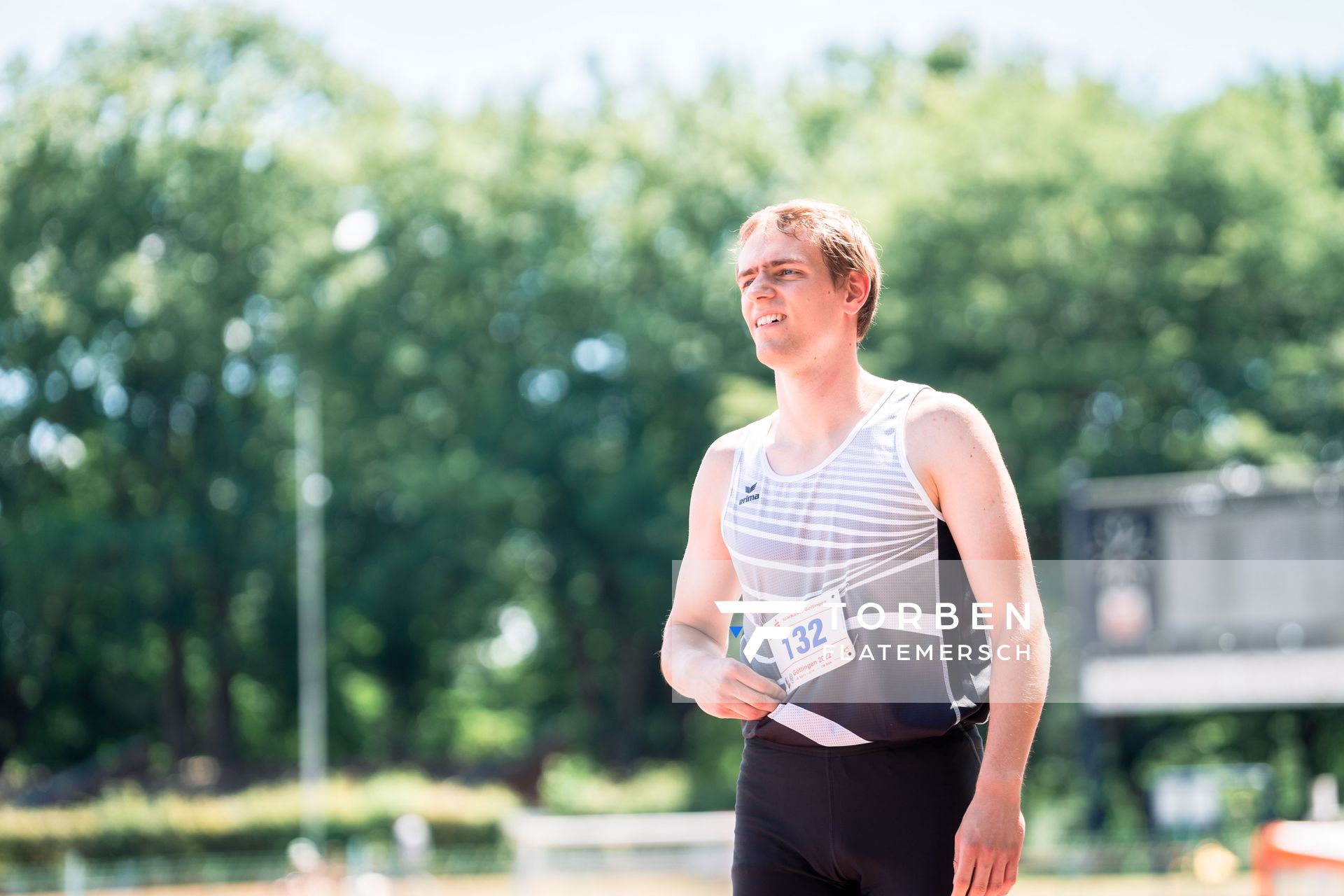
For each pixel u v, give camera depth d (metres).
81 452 147.00
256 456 148.38
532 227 144.88
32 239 139.25
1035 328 126.81
